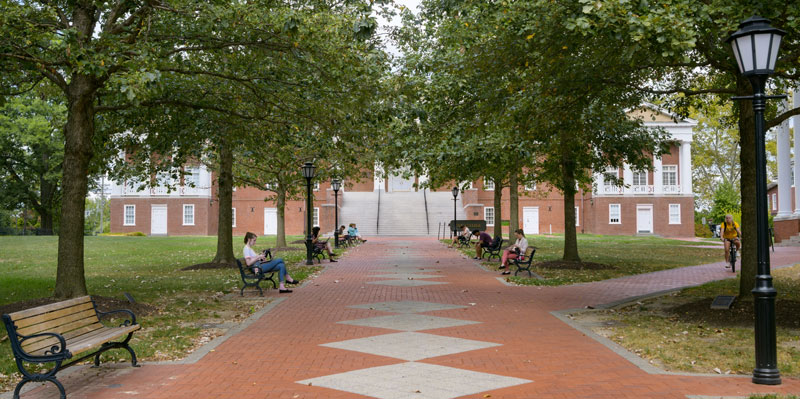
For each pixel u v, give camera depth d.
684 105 14.93
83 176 10.75
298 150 25.86
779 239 33.75
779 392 5.69
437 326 9.29
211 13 10.05
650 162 21.30
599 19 8.71
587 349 7.61
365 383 5.98
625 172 52.03
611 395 5.58
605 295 13.04
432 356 7.21
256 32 10.98
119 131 15.80
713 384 5.98
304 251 27.73
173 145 17.03
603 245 32.94
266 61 12.78
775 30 6.09
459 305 11.57
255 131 14.55
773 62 6.18
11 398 5.74
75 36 9.16
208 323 9.67
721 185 50.50
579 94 11.58
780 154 33.56
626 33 8.47
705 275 17.36
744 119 10.52
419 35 12.25
